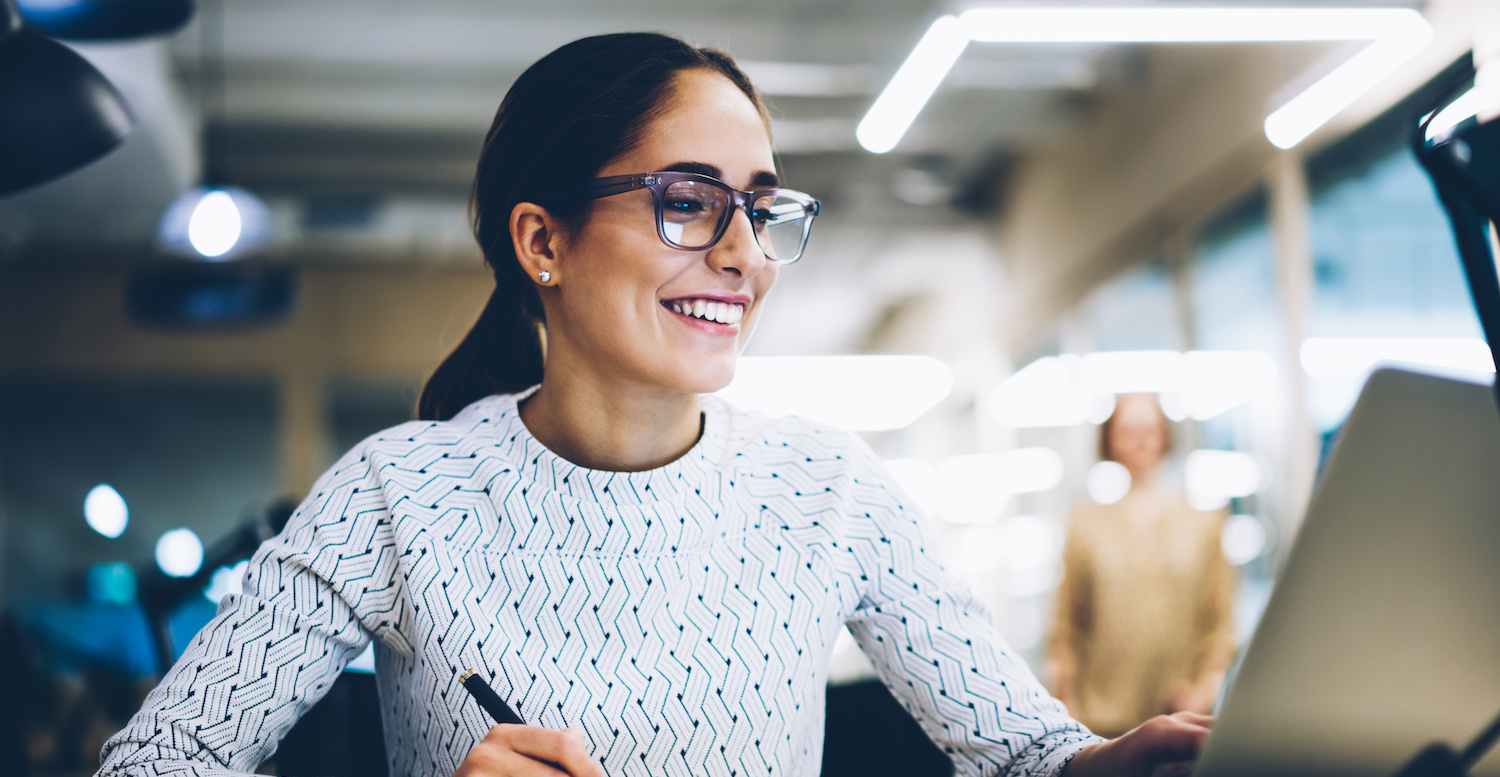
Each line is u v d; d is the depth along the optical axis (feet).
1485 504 1.67
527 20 18.12
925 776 3.72
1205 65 17.31
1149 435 10.61
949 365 32.58
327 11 17.71
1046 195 24.22
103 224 25.72
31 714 16.33
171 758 2.59
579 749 2.31
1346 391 14.11
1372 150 13.39
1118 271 21.17
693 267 2.85
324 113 21.66
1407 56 11.32
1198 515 10.46
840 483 3.16
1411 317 12.44
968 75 19.80
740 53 18.79
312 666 2.87
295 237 28.07
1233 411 17.07
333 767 3.34
